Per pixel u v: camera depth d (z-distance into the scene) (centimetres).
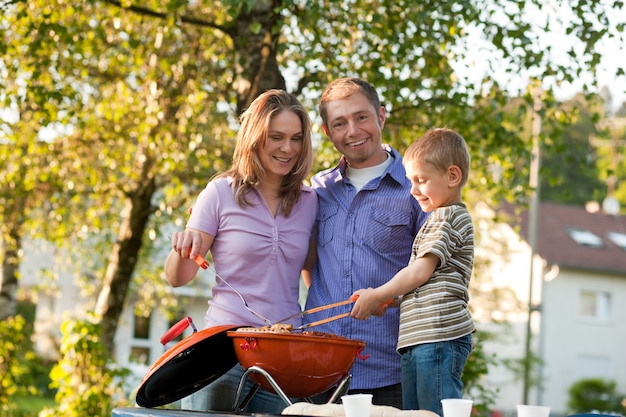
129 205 1061
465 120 834
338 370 306
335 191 381
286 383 306
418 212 372
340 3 739
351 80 376
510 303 1647
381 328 368
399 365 368
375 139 373
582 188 3575
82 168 1035
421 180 334
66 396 886
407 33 816
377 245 371
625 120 2159
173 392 328
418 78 830
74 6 860
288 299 355
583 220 2998
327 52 765
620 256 2847
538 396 2512
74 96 878
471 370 793
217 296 354
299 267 362
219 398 344
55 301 2377
